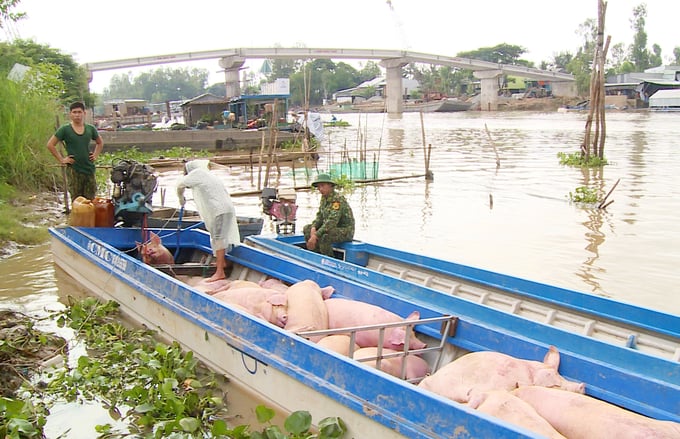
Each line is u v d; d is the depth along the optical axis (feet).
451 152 101.14
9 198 46.68
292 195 35.24
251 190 61.87
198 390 20.07
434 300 21.85
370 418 15.08
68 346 23.53
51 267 33.24
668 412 14.71
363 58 301.63
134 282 25.53
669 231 40.47
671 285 29.78
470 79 457.68
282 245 29.60
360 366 15.61
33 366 21.77
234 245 28.68
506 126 178.40
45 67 70.64
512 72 350.64
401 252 27.73
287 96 137.49
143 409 18.29
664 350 19.24
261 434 16.31
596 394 15.98
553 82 380.58
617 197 53.47
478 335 18.92
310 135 115.44
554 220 44.60
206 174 27.71
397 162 87.10
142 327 25.36
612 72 379.35
